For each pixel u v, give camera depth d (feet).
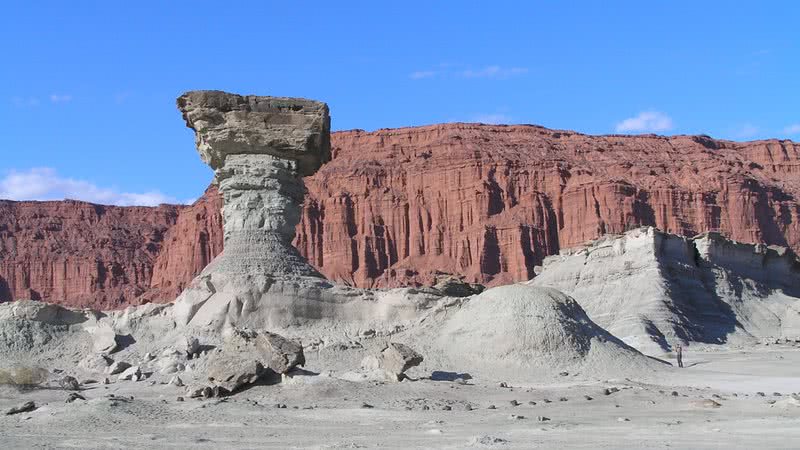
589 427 100.22
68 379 147.13
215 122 200.75
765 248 356.79
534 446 84.43
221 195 206.39
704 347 276.21
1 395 137.80
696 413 113.91
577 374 162.71
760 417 107.24
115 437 95.25
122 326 181.68
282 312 186.80
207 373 138.62
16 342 176.35
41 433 98.68
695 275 326.85
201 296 186.60
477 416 113.39
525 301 177.99
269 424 106.73
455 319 183.73
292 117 201.87
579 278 335.47
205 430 101.45
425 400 127.34
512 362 166.09
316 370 160.35
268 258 195.62
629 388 140.05
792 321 317.83
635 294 308.81
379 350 157.48
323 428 102.94
